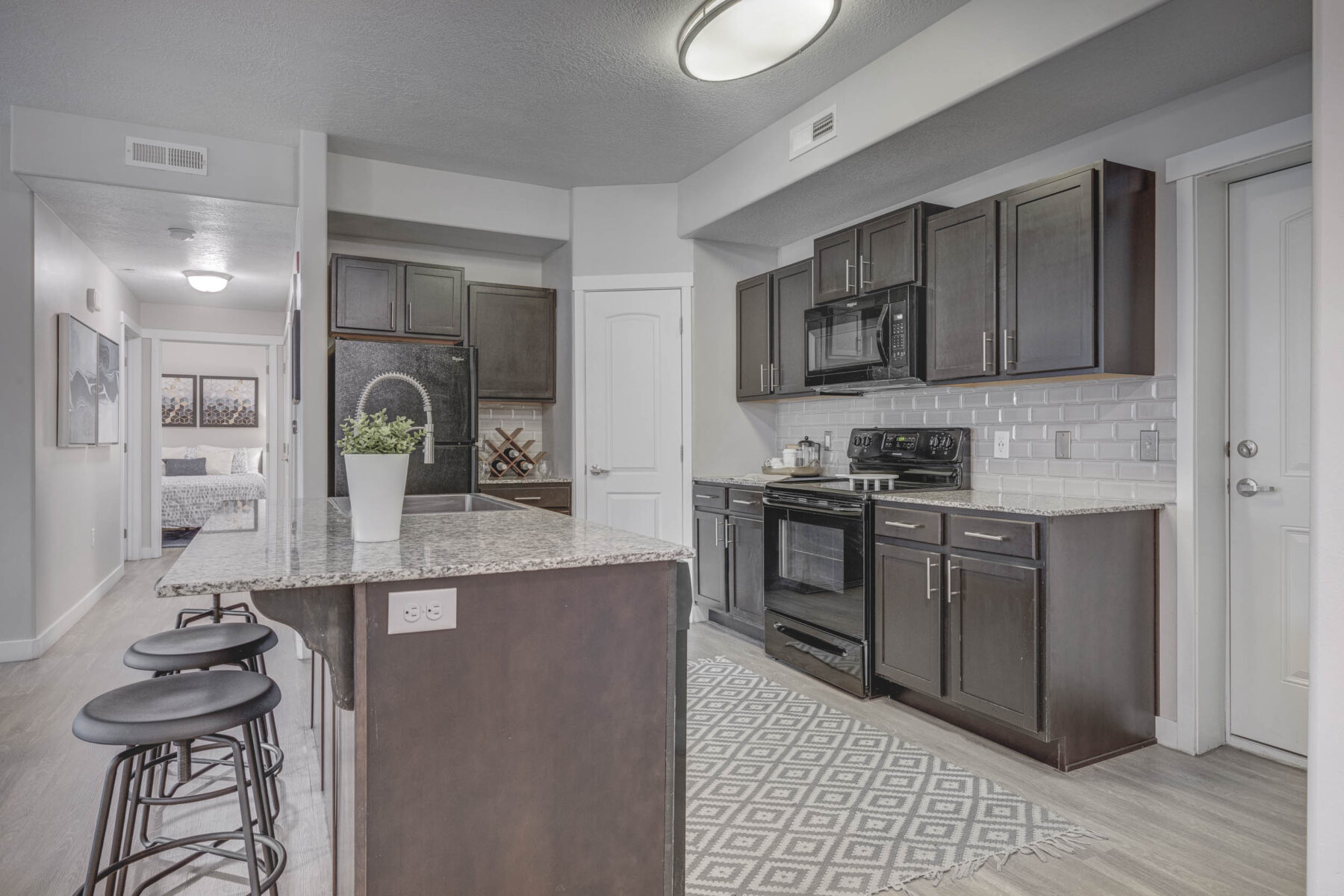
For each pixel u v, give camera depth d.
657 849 1.55
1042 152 3.05
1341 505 1.36
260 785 1.69
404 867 1.34
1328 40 1.38
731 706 3.06
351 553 1.47
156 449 6.65
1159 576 2.67
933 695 2.79
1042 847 1.99
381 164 4.08
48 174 3.46
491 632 1.41
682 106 3.38
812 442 4.33
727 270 4.58
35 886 1.81
